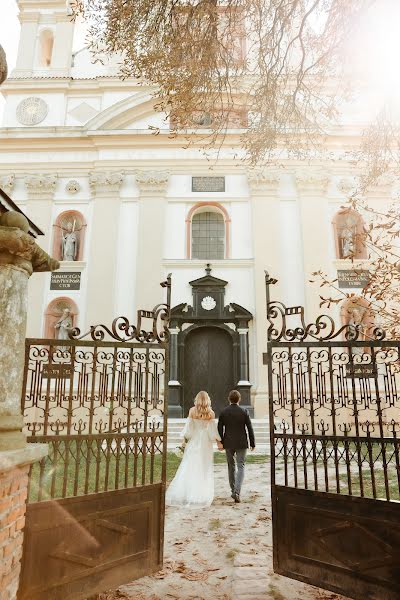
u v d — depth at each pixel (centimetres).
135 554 377
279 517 393
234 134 1845
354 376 380
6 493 271
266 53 691
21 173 1878
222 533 512
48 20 2125
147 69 698
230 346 1708
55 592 322
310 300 1672
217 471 938
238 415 693
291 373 407
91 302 1689
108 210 1795
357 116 1872
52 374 362
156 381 425
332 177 1841
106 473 368
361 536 347
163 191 1817
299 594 360
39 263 327
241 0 680
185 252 1775
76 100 1988
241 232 1800
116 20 651
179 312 1681
